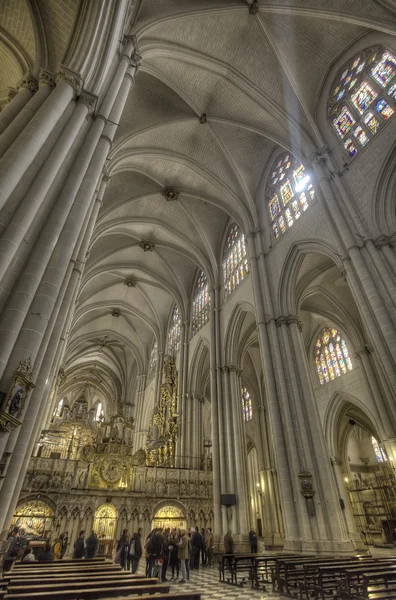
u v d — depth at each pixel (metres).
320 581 6.97
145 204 25.73
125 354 45.31
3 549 8.55
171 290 31.47
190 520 19.20
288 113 17.66
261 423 27.64
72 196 8.20
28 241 7.07
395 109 13.06
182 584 10.28
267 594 8.52
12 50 11.64
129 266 30.95
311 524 12.20
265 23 16.42
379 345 10.59
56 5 10.52
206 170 22.36
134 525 17.94
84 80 9.31
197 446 23.52
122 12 11.04
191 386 25.77
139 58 13.61
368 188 13.08
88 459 18.88
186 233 26.94
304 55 17.08
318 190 15.21
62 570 6.62
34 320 6.71
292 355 15.53
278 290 17.36
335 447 23.61
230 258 24.50
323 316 23.81
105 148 10.11
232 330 21.77
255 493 31.94
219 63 17.75
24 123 7.91
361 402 21.70
